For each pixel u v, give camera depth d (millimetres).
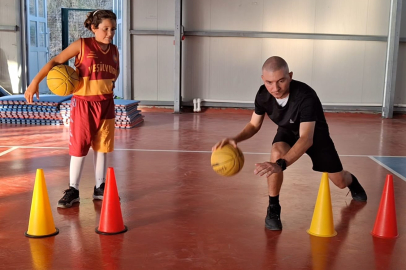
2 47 11484
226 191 4695
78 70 3969
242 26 11297
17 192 4523
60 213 3912
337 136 8281
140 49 11484
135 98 11703
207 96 11609
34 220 3402
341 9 11195
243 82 11539
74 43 3947
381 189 4859
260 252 3178
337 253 3186
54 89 3824
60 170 5418
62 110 8797
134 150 6680
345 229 3664
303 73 11422
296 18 11234
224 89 11578
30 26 12188
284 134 3619
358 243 3373
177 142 7398
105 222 3477
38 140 7281
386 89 10906
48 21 16750
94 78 3973
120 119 8617
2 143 6996
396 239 3465
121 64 12234
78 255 3072
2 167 5520
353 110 11609
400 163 6125
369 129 9203
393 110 11531
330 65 11383
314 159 3840
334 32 11289
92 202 4227
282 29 11273
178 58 10922
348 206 4258
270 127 9148
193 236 3457
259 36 11203
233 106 11633
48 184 4828
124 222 3742
